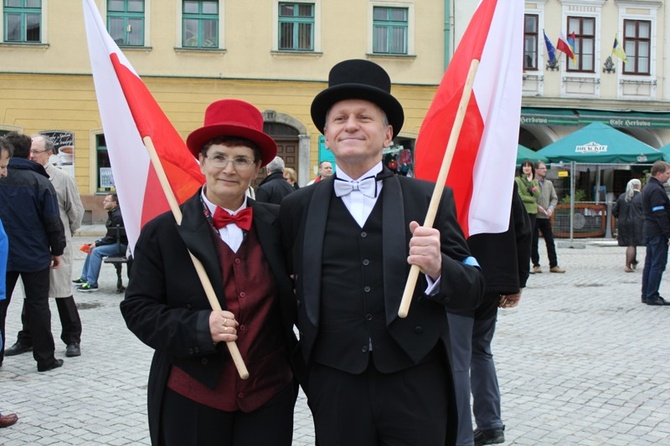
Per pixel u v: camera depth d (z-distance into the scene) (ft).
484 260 12.85
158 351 8.79
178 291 8.44
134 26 70.74
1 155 16.05
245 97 72.23
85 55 69.77
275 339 8.72
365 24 73.36
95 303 30.40
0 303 18.88
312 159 73.10
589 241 59.52
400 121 8.43
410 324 7.80
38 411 16.07
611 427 14.88
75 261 45.03
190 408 8.33
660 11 80.69
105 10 70.13
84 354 21.36
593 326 25.29
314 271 8.03
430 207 7.94
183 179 11.58
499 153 12.26
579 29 79.66
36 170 19.17
